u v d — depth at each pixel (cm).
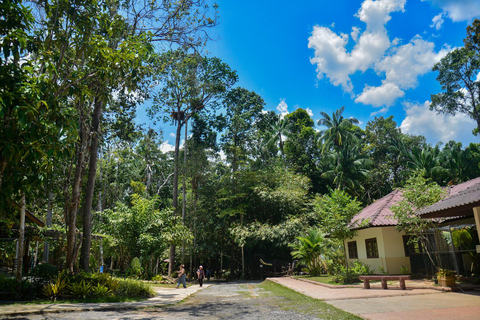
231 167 4159
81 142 1471
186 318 811
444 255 1486
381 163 5362
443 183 4303
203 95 3484
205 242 3447
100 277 1280
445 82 4616
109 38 1126
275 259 3456
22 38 728
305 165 4778
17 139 688
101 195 3228
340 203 1673
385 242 1686
